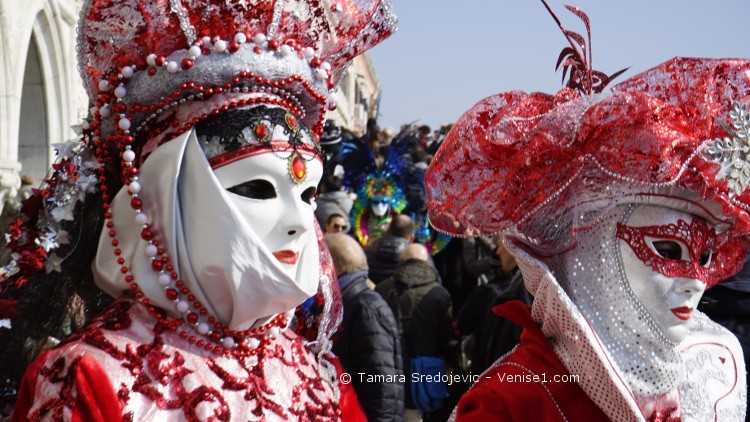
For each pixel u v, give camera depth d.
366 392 4.08
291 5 2.21
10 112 7.22
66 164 2.15
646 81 2.66
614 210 2.64
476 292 4.72
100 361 2.00
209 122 2.11
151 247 2.10
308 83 2.24
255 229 2.11
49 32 8.40
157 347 2.08
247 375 2.18
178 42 2.12
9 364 2.16
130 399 2.00
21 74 7.45
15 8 7.35
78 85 9.23
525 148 2.63
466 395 2.64
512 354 2.74
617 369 2.57
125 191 2.12
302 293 2.12
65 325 2.22
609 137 2.55
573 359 2.59
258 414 2.13
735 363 2.99
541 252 2.74
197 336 2.14
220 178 2.10
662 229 2.61
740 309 3.59
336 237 4.33
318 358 2.44
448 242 7.56
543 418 2.57
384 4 2.37
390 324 4.16
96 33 2.14
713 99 2.58
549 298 2.59
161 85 2.11
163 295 2.12
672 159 2.51
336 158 8.82
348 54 2.38
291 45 2.22
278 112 2.15
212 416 2.06
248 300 2.10
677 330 2.65
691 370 2.89
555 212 2.70
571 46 2.82
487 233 2.79
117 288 2.17
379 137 11.02
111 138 2.15
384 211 8.85
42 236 2.12
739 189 2.61
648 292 2.62
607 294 2.64
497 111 2.71
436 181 2.79
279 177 2.12
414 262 5.19
